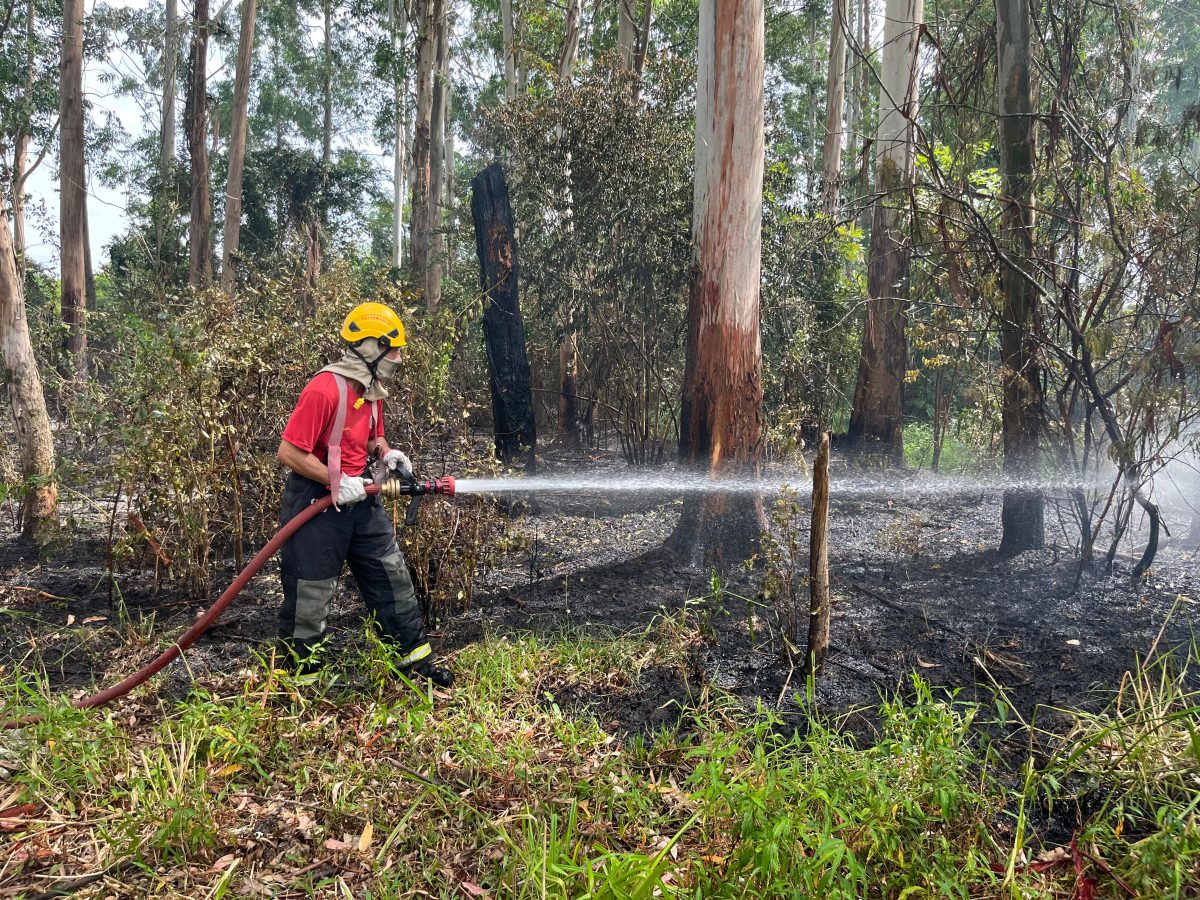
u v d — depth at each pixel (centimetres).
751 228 545
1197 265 441
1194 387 475
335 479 326
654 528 641
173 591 475
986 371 570
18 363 551
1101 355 468
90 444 706
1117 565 508
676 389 991
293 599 336
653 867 209
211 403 457
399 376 466
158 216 1819
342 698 333
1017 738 316
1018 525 537
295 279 664
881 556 558
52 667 375
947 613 445
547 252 930
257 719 299
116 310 1257
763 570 526
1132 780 273
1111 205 465
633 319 948
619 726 327
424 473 485
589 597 479
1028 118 502
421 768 287
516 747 294
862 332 1059
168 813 251
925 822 251
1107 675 363
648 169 880
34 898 221
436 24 1750
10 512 643
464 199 1358
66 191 1557
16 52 2033
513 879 227
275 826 256
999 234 510
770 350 977
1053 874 240
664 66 947
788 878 221
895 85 891
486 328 708
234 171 1777
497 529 507
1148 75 548
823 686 360
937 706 293
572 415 1111
